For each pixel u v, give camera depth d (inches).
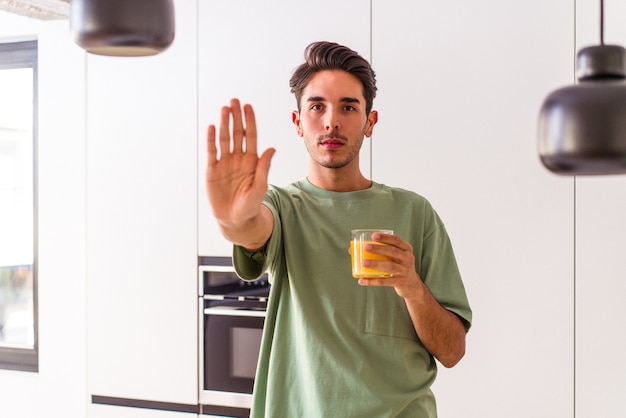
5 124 149.4
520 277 106.1
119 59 128.9
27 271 147.3
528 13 105.3
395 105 112.1
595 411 102.7
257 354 120.8
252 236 57.6
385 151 113.0
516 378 106.3
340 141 63.6
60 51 136.6
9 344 145.8
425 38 110.3
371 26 113.2
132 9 37.1
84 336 134.3
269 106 119.3
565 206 103.7
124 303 129.1
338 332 62.4
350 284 63.4
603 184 102.0
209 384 123.6
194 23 123.7
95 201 131.0
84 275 132.0
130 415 129.2
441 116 109.7
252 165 50.8
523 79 105.7
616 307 101.7
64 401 137.6
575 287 103.4
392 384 62.4
